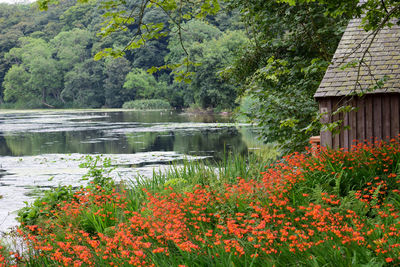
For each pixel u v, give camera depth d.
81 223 6.51
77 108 100.00
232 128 33.47
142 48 92.88
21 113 76.44
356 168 6.88
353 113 9.44
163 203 5.77
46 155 21.14
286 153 11.67
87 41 107.06
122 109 87.19
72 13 120.75
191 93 72.38
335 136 9.55
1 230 8.21
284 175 6.65
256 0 13.27
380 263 3.81
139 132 32.12
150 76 91.31
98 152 21.69
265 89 11.52
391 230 4.34
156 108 86.06
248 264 4.24
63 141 27.20
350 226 4.93
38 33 120.25
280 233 4.75
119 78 93.81
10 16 127.38
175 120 46.31
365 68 9.65
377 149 7.57
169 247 4.95
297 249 4.18
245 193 6.04
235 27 82.00
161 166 16.52
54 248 5.52
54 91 107.81
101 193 7.43
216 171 10.02
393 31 10.16
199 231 5.11
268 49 13.84
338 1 7.09
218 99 58.88
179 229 4.86
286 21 13.25
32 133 33.19
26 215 7.73
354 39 10.42
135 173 14.91
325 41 13.32
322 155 7.57
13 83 105.25
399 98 9.16
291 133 11.52
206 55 58.41
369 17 7.39
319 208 4.81
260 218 5.32
